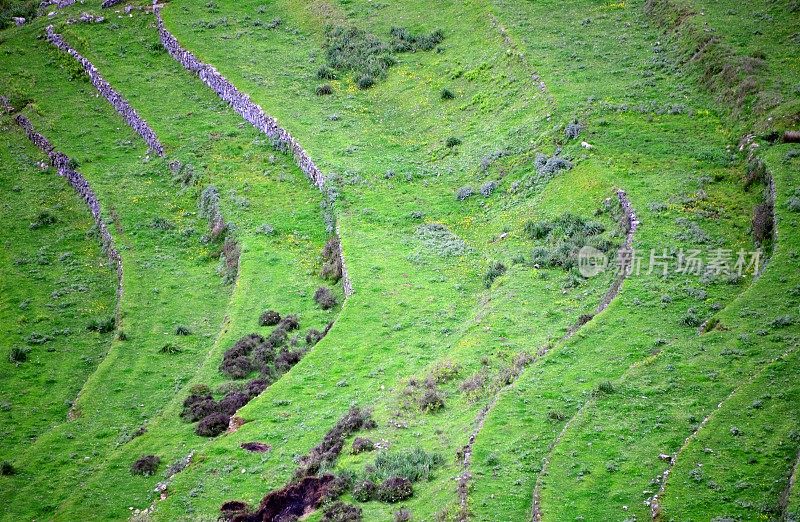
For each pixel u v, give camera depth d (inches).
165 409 2434.8
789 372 1806.1
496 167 3137.3
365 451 1972.2
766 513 1499.8
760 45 3228.3
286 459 2068.2
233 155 3577.8
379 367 2333.9
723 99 3029.0
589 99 3213.6
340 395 2260.1
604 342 2091.5
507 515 1627.7
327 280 2847.0
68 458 2335.1
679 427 1759.4
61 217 3538.4
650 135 2965.1
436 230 2928.2
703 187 2645.2
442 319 2500.0
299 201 3257.9
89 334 2935.5
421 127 3567.9
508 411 1916.8
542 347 2169.0
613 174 2787.9
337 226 2982.3
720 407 1753.2
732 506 1526.8
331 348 2439.7
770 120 2763.3
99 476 2182.6
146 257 3184.1
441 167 3277.6
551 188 2886.3
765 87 2940.5
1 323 3011.8
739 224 2466.8
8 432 2524.6
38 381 2738.7
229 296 2942.9
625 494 1616.6
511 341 2262.6
